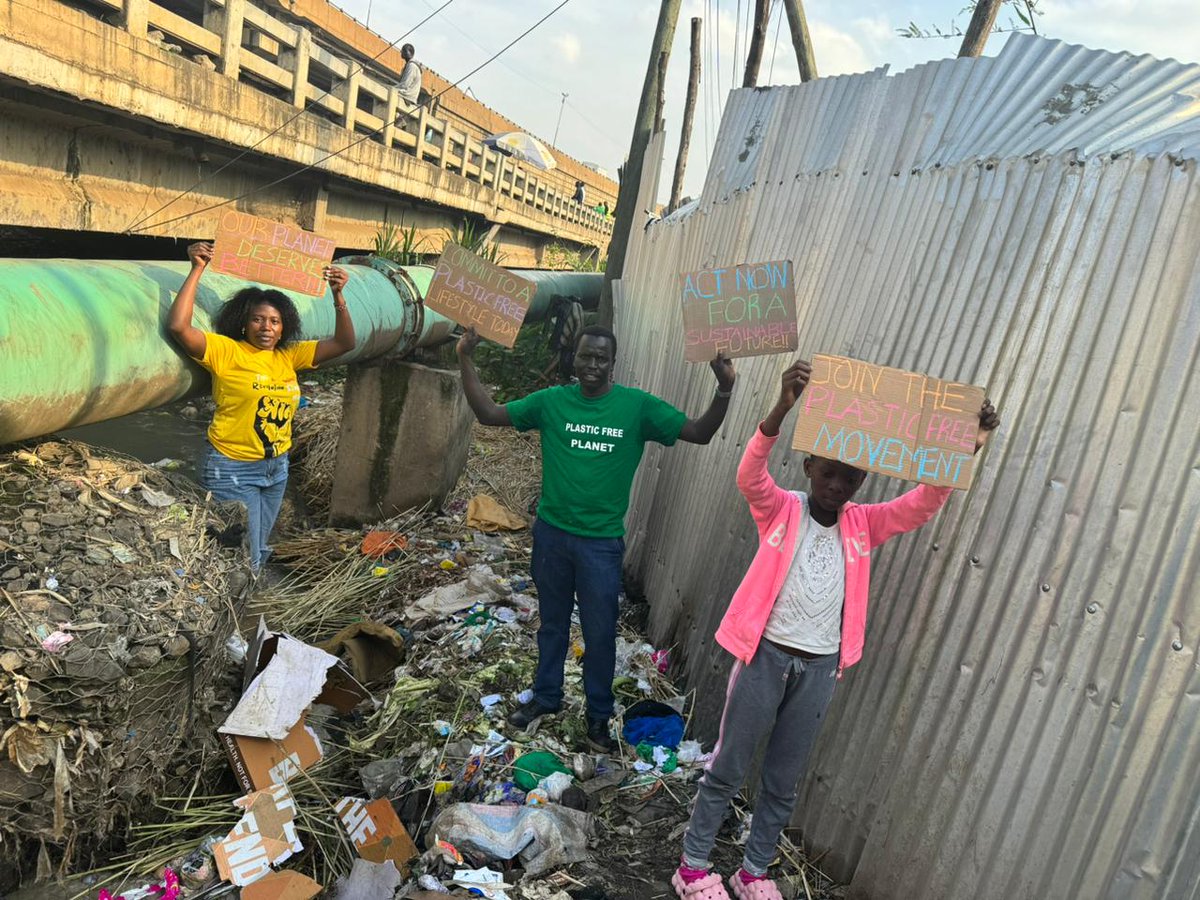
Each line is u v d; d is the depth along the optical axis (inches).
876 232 137.6
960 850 102.0
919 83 139.4
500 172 791.1
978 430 99.0
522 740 146.9
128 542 124.0
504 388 422.9
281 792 119.3
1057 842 93.4
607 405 142.3
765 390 158.1
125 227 299.9
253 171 383.6
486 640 178.2
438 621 189.9
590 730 148.6
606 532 143.3
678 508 196.7
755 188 184.9
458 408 263.0
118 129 279.6
